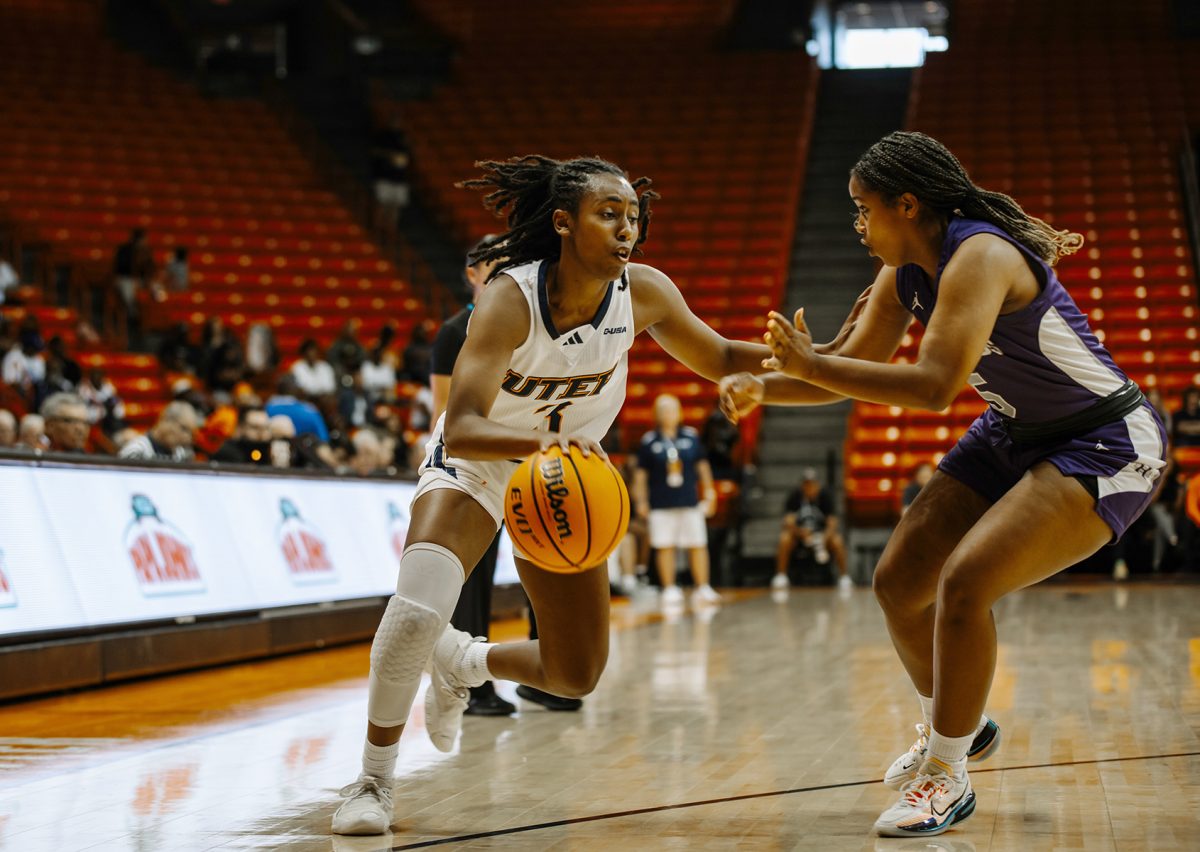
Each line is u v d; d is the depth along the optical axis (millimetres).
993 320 2627
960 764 2795
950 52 21531
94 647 5434
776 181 18938
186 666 6023
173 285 15102
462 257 18406
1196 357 14812
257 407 9562
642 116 20578
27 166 17406
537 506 2529
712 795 3199
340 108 21875
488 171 2953
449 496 2896
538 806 3094
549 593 2873
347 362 13594
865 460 13828
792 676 5648
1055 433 2777
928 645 3014
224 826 2924
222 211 17438
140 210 17031
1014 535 2654
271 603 6723
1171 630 7566
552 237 2863
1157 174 18094
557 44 23469
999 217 2787
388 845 2715
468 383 2693
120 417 11430
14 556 5180
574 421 3053
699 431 14555
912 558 2934
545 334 2811
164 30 23344
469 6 24109
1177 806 3000
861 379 2580
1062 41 21812
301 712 4793
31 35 21359
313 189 18547
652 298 3029
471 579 4535
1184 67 20688
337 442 10172
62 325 13883
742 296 16422
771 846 2672
